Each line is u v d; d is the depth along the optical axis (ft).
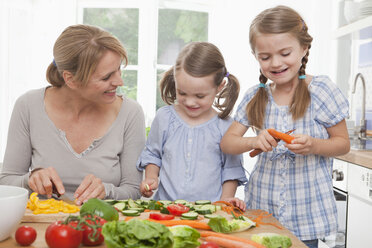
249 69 12.46
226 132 5.29
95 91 4.71
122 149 5.61
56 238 3.04
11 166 5.32
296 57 4.50
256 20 4.63
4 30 11.28
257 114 5.09
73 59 4.53
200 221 3.83
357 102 9.57
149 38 12.92
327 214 4.80
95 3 12.88
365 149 7.69
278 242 3.31
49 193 4.47
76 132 5.38
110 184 5.08
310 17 11.48
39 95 5.41
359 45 9.55
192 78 4.84
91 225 3.11
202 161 5.34
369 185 6.48
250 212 4.52
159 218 3.90
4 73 11.33
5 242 3.33
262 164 5.13
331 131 4.89
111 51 4.55
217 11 12.89
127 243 2.80
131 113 5.65
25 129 5.37
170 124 5.57
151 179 5.28
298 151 4.36
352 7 8.40
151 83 13.01
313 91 4.90
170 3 12.95
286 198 4.90
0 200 3.20
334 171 7.62
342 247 7.46
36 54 12.31
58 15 12.42
